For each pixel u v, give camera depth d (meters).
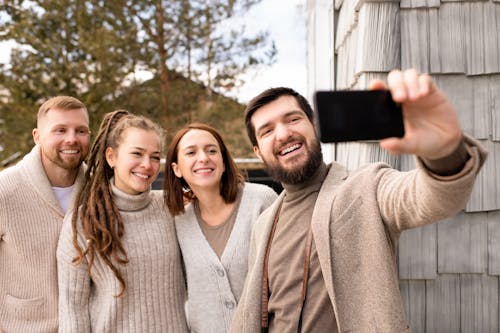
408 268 1.58
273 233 1.31
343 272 1.08
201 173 1.61
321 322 1.12
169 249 1.63
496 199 1.57
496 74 1.57
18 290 1.63
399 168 1.62
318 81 2.67
